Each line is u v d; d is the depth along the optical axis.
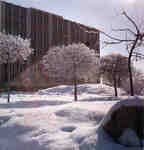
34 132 4.96
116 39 6.70
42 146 4.29
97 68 22.50
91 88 33.06
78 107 6.72
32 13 38.94
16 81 33.53
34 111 6.99
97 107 6.68
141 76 24.95
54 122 5.52
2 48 16.47
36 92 32.66
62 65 19.86
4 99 21.00
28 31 38.34
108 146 3.94
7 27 35.72
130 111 4.19
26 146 4.41
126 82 26.50
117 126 4.26
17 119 5.84
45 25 40.75
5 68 32.97
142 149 3.71
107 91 30.86
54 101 17.73
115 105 4.59
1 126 5.57
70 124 5.30
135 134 3.97
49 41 40.88
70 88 34.12
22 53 17.67
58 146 4.17
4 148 4.36
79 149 4.02
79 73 19.75
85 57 19.78
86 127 4.97
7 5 35.97
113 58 23.14
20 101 17.50
